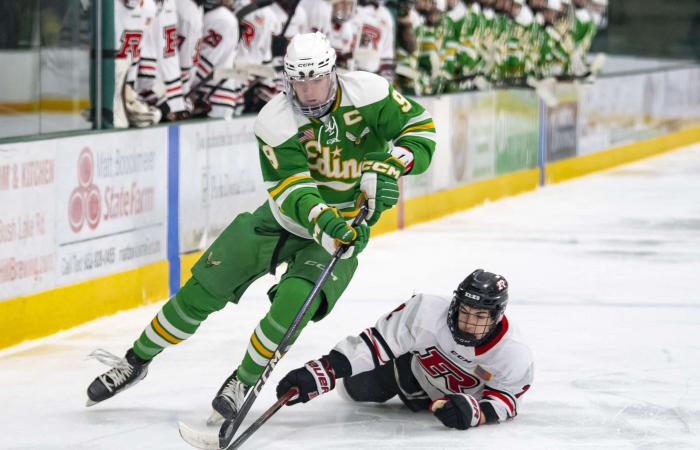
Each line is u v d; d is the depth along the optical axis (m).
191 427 11.78
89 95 17.83
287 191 11.20
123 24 17.84
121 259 17.61
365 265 21.80
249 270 11.80
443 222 27.28
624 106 39.53
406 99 11.62
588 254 23.27
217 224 20.17
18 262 15.37
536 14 32.72
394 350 11.41
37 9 18.00
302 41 10.95
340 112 11.26
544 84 31.97
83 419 12.12
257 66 20.61
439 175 27.81
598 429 11.88
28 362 14.55
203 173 19.66
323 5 23.12
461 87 29.42
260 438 11.44
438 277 20.69
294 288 11.18
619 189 33.44
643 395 13.26
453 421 11.38
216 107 20.27
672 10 46.28
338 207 11.81
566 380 13.87
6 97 18.06
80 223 16.61
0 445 11.21
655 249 23.97
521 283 20.23
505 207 29.81
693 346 15.79
